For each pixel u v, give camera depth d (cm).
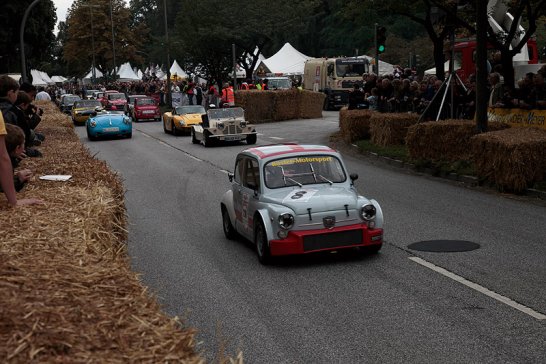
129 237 1139
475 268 848
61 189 700
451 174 1658
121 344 305
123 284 381
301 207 902
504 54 2034
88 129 3378
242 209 1013
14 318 308
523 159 1382
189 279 856
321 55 7981
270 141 2880
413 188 1542
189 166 2169
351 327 649
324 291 777
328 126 3503
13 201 571
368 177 1744
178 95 5288
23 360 279
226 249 1024
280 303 738
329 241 900
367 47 7394
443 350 580
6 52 5459
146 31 10412
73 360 283
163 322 339
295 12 5450
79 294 354
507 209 1252
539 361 548
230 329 656
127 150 2816
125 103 5234
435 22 2098
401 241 1019
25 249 430
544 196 1344
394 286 782
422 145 1816
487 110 1802
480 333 617
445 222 1150
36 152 1066
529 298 717
